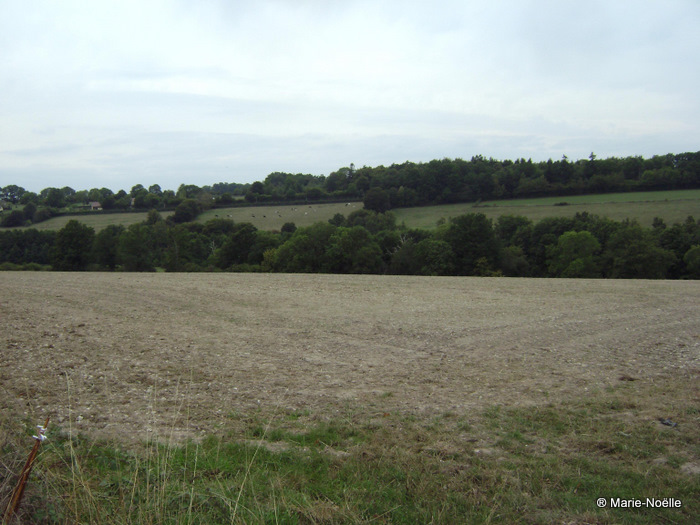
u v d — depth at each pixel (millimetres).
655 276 43906
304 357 8148
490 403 6168
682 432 5238
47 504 3332
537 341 9328
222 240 66250
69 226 49688
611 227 50062
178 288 15359
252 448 4727
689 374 7293
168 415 5496
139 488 3678
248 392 6391
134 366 7223
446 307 12875
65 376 6602
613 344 9062
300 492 3961
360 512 3684
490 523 3598
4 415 5051
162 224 63531
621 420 5598
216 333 9641
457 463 4559
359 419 5605
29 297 12711
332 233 52625
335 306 12906
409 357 8273
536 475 4324
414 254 49625
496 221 63281
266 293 14891
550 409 5941
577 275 44562
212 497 3715
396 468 4410
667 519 3699
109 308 11742
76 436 4707
